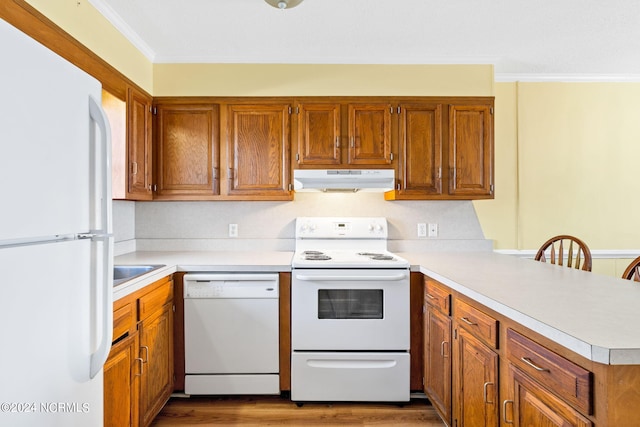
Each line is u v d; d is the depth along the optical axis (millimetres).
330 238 2738
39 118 840
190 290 2139
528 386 1108
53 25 1537
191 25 2146
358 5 1935
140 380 1700
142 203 2777
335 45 2422
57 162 900
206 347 2146
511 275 1767
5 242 753
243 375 2154
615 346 827
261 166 2535
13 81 766
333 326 2113
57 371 896
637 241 2943
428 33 2254
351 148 2527
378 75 2605
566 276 1740
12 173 763
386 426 1953
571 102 2934
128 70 2238
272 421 1994
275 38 2318
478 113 2568
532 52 2523
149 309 1803
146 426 1768
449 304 1754
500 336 1288
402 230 2834
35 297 824
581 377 884
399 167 2537
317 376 2111
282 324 2162
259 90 2582
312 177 2432
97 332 1052
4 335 744
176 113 2531
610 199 2939
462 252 2771
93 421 1060
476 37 2307
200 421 1991
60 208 909
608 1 1910
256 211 2812
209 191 2529
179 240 2781
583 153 2936
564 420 947
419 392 2227
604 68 2803
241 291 2141
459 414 1643
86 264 1005
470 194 2543
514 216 2904
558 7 1963
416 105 2549
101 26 1949
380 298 2133
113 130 2129
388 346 2121
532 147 2922
